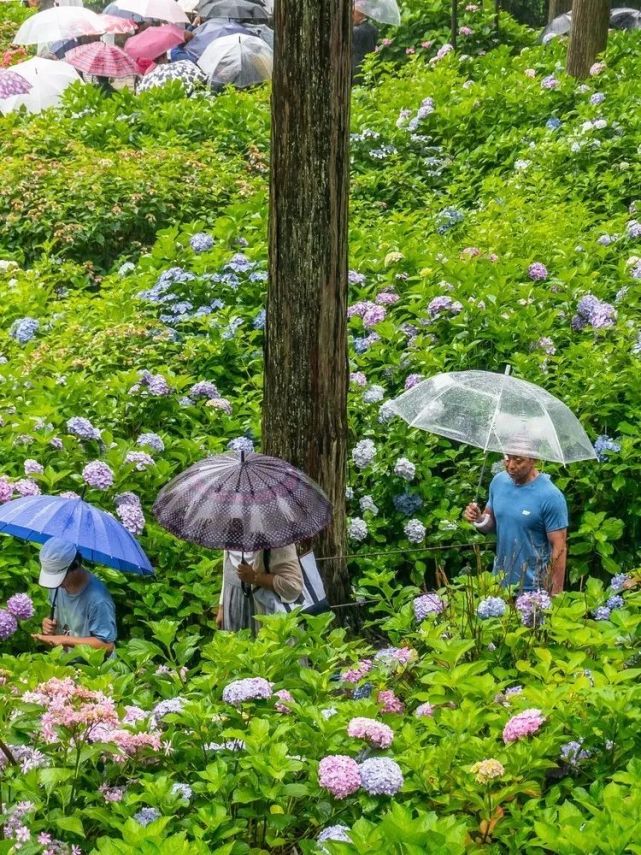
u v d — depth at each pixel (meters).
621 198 15.09
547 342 10.28
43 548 6.71
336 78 7.51
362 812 4.45
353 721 4.68
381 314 10.78
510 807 4.48
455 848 3.90
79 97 19.89
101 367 10.38
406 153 18.17
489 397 7.62
